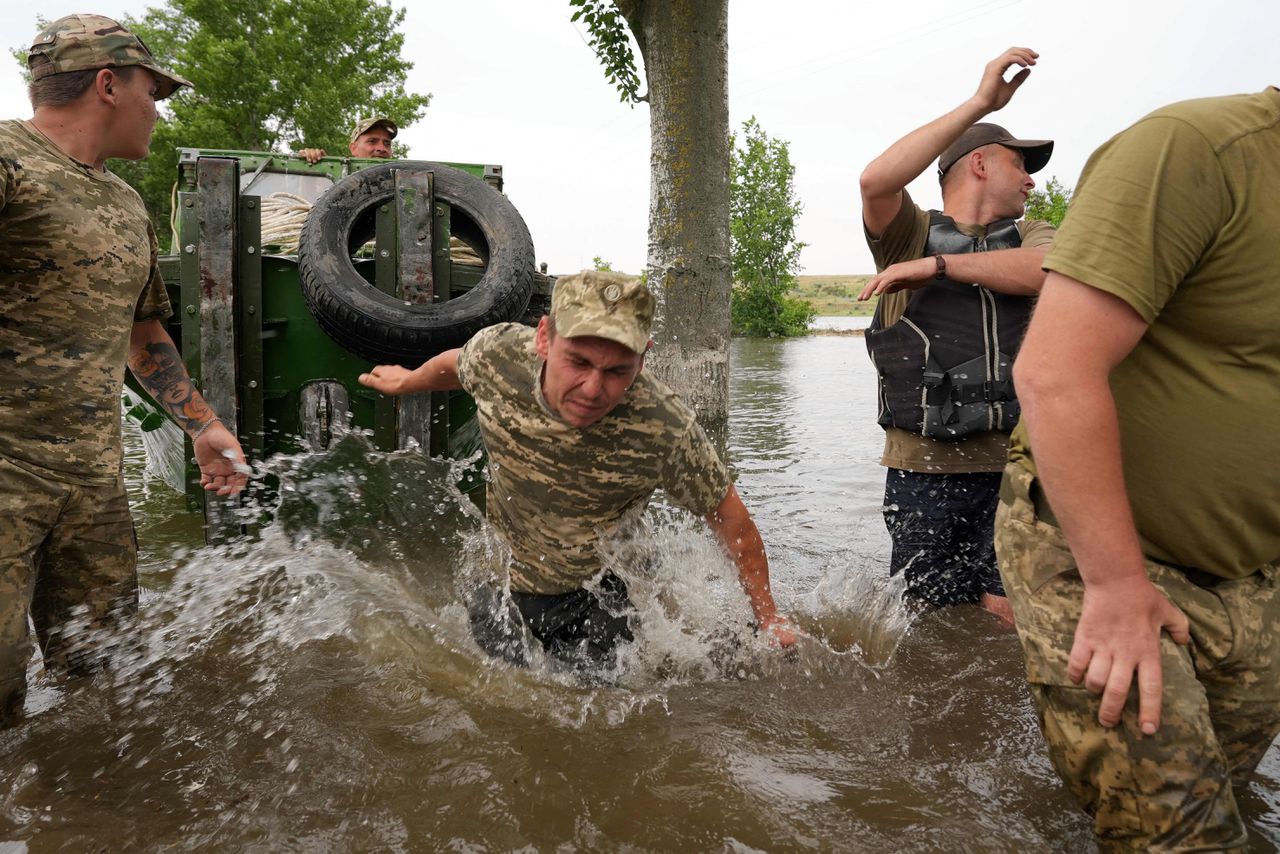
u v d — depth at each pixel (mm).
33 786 2082
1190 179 1490
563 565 2711
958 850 1868
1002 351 3121
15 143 2379
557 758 2215
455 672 2709
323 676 2676
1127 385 1662
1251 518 1647
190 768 2172
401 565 3875
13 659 2322
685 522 3746
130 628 2754
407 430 4207
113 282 2562
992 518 3275
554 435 2451
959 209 3305
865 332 3379
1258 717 1820
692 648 2816
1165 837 1586
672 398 2500
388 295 4016
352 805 2010
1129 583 1564
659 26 7980
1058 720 1722
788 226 34562
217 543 4047
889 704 2572
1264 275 1514
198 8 28781
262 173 6691
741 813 1987
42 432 2447
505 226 4238
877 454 7051
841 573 3822
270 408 4215
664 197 8039
